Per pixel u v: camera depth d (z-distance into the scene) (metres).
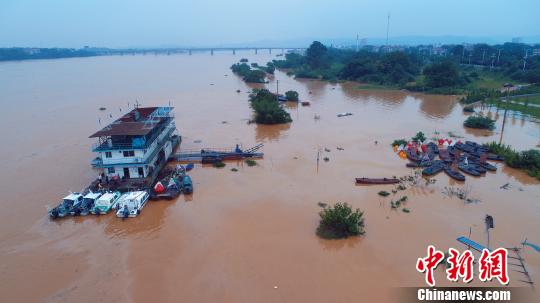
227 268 30.20
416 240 34.03
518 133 70.62
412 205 40.84
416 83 128.38
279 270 29.89
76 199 40.91
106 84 141.88
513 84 124.56
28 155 58.62
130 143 45.03
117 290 28.05
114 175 45.50
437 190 44.72
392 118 83.19
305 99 108.50
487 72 149.62
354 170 51.12
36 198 43.72
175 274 29.66
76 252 33.09
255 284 28.23
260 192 44.38
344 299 26.67
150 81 151.00
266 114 76.94
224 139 66.75
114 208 40.22
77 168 52.91
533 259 31.17
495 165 53.31
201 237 34.88
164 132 55.53
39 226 37.69
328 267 30.23
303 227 36.34
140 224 37.62
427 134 69.62
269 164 53.78
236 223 37.25
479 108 92.88
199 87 132.12
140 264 31.09
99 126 76.25
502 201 41.84
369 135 68.62
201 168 52.78
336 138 66.62
